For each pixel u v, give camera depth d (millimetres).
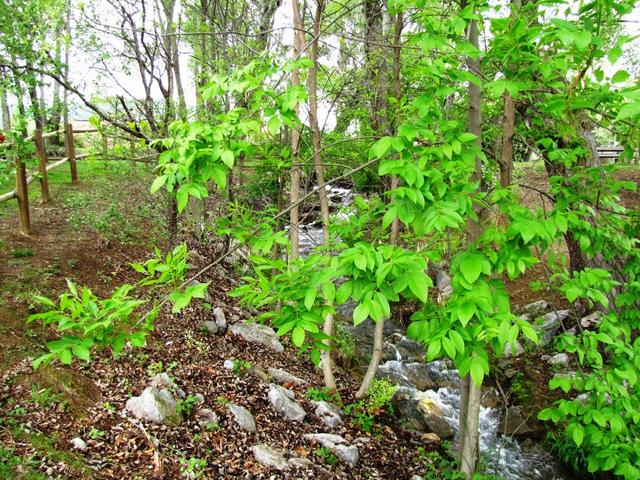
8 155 6367
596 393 2885
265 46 7297
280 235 2441
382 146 2062
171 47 6977
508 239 2312
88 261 6816
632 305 3244
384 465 5223
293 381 6324
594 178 3037
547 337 7668
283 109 2268
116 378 4789
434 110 2350
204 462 4062
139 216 8703
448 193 2186
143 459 3877
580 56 2238
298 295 2146
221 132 2133
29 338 4758
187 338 6160
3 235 6914
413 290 1738
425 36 2201
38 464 3379
